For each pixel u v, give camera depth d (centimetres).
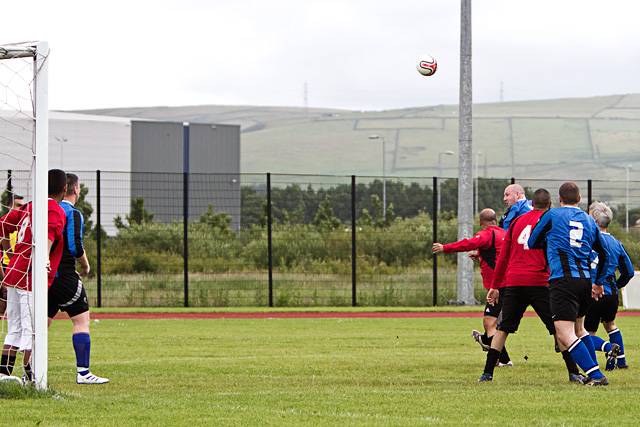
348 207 10019
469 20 7269
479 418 2191
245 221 9125
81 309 2919
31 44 2548
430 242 8044
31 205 2758
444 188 18112
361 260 7881
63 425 2067
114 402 2405
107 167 14150
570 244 2881
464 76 7281
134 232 7562
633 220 10775
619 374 3231
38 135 2559
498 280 3097
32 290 2581
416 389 2738
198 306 7119
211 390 2744
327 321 5709
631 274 3459
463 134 7275
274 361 3550
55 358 3650
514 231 3055
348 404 2394
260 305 7219
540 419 2181
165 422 2112
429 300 7369
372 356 3744
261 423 2102
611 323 3497
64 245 2861
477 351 3962
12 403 2377
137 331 4928
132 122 14425
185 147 14688
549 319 3036
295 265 7762
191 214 8869
